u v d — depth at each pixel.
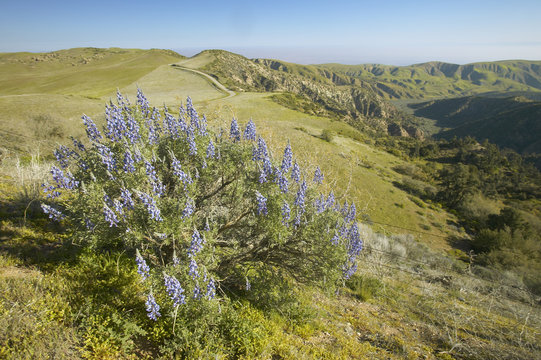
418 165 70.38
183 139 5.25
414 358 4.84
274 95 95.75
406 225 34.12
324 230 5.06
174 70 114.56
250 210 5.27
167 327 3.90
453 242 33.22
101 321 3.57
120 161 4.54
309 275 5.43
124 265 4.61
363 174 43.72
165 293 3.92
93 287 4.08
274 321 4.97
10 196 6.35
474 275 13.95
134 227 4.08
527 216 44.00
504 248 27.92
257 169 5.12
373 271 9.43
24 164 9.90
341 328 5.56
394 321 6.48
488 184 73.62
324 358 4.29
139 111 5.42
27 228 5.31
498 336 6.38
